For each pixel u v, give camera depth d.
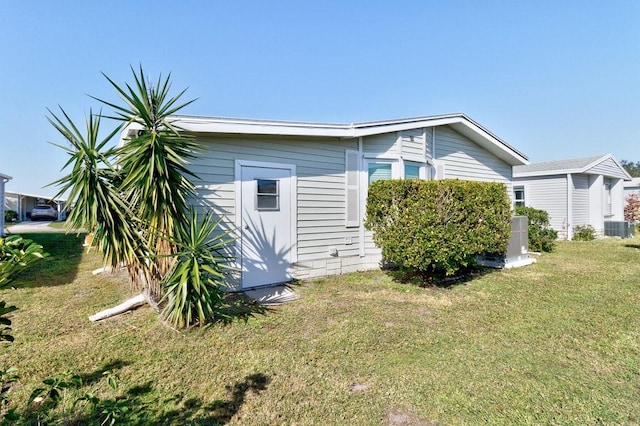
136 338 3.65
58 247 10.99
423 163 7.98
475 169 9.55
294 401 2.52
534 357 3.23
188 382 2.78
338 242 6.89
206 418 2.32
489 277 6.62
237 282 5.66
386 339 3.65
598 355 3.27
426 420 2.30
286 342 3.56
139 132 5.02
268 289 5.73
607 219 16.48
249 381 2.80
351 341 3.59
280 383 2.77
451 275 6.63
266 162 6.01
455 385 2.73
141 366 3.04
